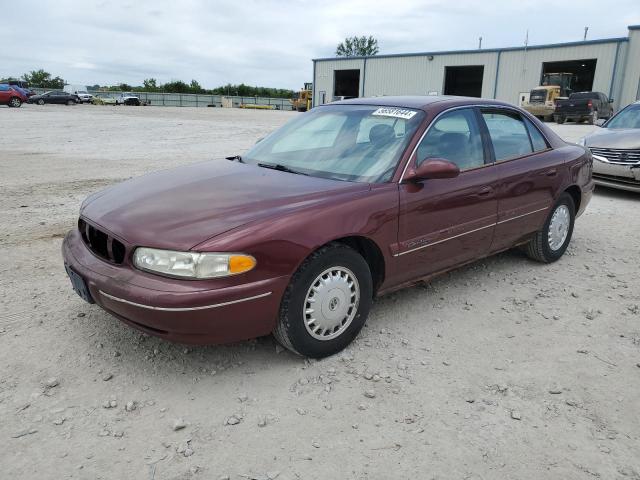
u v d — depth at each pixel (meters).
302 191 3.31
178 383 3.03
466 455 2.51
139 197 3.39
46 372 3.10
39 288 4.29
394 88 46.25
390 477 2.37
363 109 4.26
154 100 66.06
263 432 2.64
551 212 4.95
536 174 4.59
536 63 38.34
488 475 2.39
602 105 30.59
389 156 3.68
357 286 3.36
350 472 2.39
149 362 3.23
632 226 6.80
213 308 2.76
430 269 3.90
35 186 8.62
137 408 2.80
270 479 2.34
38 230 5.97
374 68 47.12
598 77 35.41
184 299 2.70
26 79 84.75
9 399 2.84
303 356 3.24
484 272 4.91
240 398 2.89
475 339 3.62
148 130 20.44
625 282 4.74
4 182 8.93
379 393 2.98
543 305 4.20
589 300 4.32
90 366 3.18
